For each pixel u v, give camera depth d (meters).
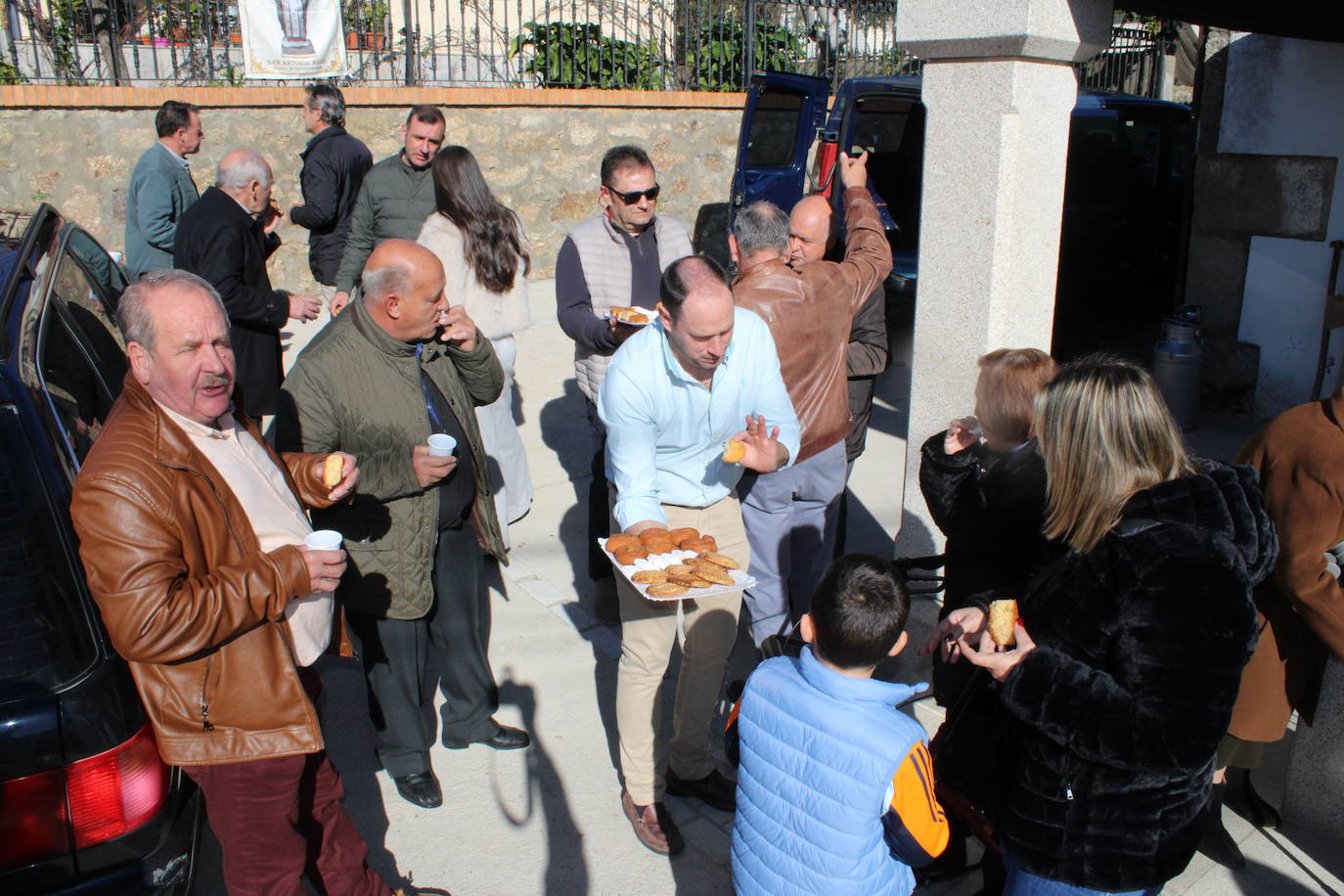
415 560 3.15
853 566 2.10
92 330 3.24
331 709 3.94
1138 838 2.00
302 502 2.74
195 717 2.25
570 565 5.07
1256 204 6.48
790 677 2.20
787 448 3.16
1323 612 2.67
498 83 10.35
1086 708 1.94
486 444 5.02
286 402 2.99
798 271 3.51
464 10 10.60
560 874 3.10
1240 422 6.86
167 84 9.20
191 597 2.14
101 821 2.19
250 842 2.41
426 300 2.97
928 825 2.07
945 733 2.71
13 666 2.18
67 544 2.32
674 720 3.35
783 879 2.18
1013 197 3.43
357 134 9.40
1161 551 1.90
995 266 3.46
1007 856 2.19
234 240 4.75
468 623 3.52
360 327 3.03
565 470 6.21
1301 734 3.21
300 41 9.30
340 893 2.67
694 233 11.26
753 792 2.23
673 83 11.03
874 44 12.02
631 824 3.30
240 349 4.99
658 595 2.59
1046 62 3.37
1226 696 1.85
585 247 4.28
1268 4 4.21
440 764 3.60
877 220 3.99
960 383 3.64
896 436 6.99
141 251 5.75
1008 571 2.76
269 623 2.31
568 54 10.38
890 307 8.02
